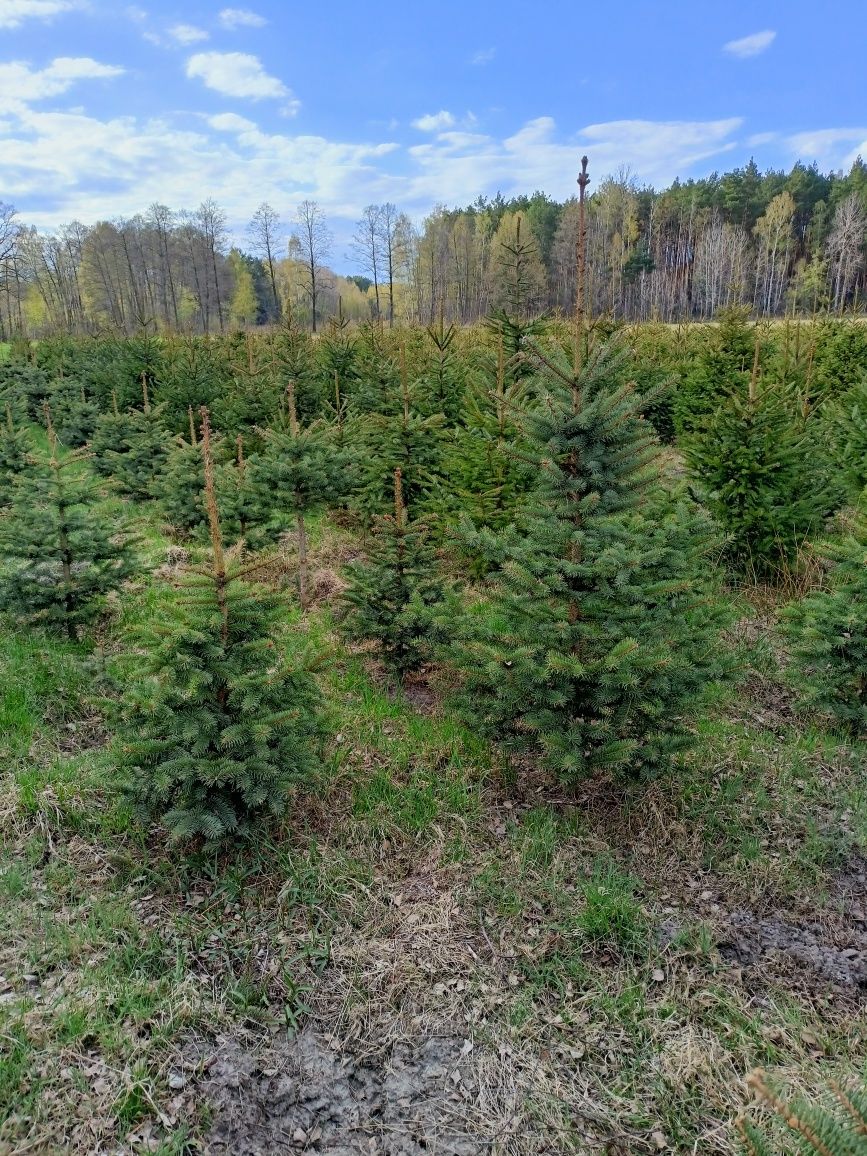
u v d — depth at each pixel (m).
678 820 4.80
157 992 3.47
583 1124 3.02
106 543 6.84
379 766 5.26
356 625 6.30
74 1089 3.00
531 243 16.59
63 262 63.00
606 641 4.48
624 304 58.53
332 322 16.52
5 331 50.97
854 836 4.68
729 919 4.08
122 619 7.34
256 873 4.24
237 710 4.25
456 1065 3.26
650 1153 2.91
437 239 58.41
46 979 3.50
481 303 53.91
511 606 4.65
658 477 4.70
